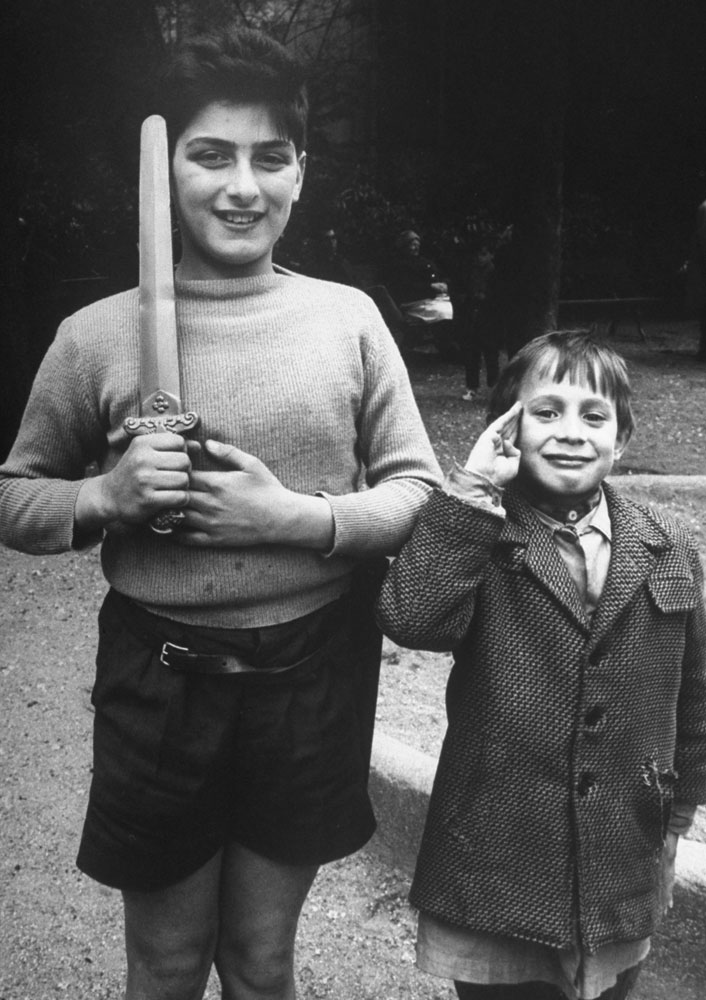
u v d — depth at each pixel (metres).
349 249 13.39
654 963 2.59
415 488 1.83
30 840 3.13
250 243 1.73
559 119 8.81
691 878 2.53
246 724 1.76
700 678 2.00
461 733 1.93
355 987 2.56
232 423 1.70
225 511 1.66
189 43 1.71
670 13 13.41
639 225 17.12
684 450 8.18
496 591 1.88
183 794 1.74
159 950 1.84
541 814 1.88
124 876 1.77
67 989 2.56
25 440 1.81
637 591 1.88
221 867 1.89
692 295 12.53
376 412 1.85
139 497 1.63
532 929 1.87
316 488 1.77
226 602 1.72
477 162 14.48
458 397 10.42
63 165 9.12
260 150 1.71
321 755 1.79
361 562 1.94
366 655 1.94
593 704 1.85
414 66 15.27
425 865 1.97
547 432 1.88
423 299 13.06
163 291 1.65
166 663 1.74
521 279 9.07
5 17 6.98
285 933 1.91
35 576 5.43
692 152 16.41
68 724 3.81
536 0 8.59
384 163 14.61
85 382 1.74
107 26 7.28
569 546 1.93
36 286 11.28
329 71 12.27
